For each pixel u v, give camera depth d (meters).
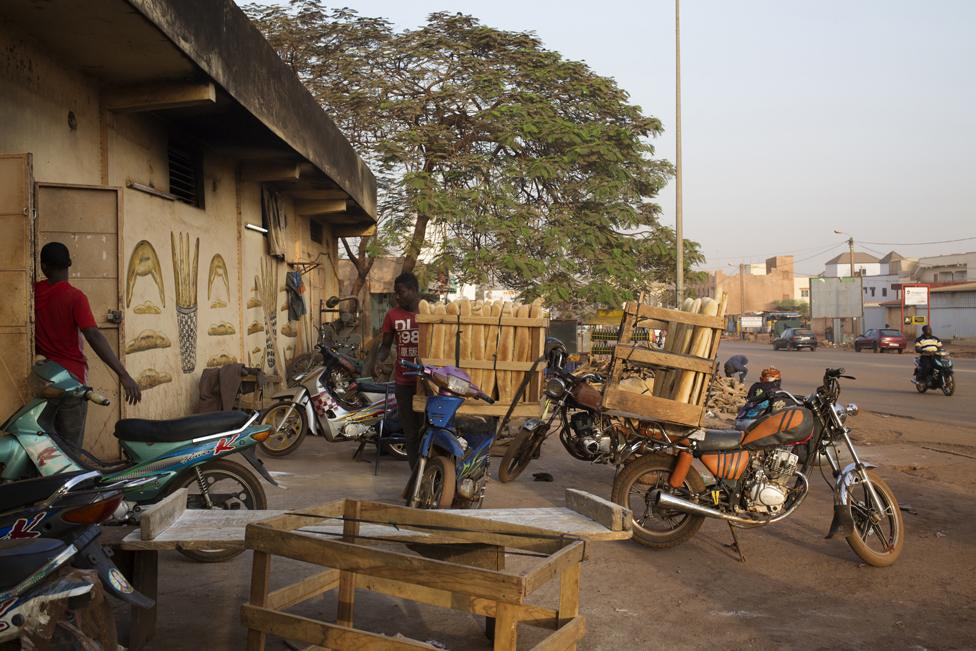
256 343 12.96
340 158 14.07
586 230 22.02
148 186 8.91
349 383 8.77
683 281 25.20
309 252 17.61
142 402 8.49
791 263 114.50
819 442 5.46
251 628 2.96
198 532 3.29
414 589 3.12
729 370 10.38
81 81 7.70
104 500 3.00
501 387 6.45
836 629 4.11
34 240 5.77
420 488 5.74
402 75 23.69
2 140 6.46
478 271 21.09
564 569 2.91
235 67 8.41
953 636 4.03
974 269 69.81
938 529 6.03
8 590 2.62
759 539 5.77
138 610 3.47
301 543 2.92
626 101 23.77
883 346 41.94
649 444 5.55
